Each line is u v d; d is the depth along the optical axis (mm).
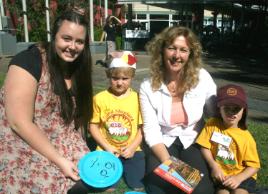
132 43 19359
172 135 3289
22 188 2391
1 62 10922
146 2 18703
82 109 2699
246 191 2910
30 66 2312
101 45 14531
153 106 3262
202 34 20391
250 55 16219
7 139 2404
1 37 12453
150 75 3277
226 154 3021
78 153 2643
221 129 3090
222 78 9500
